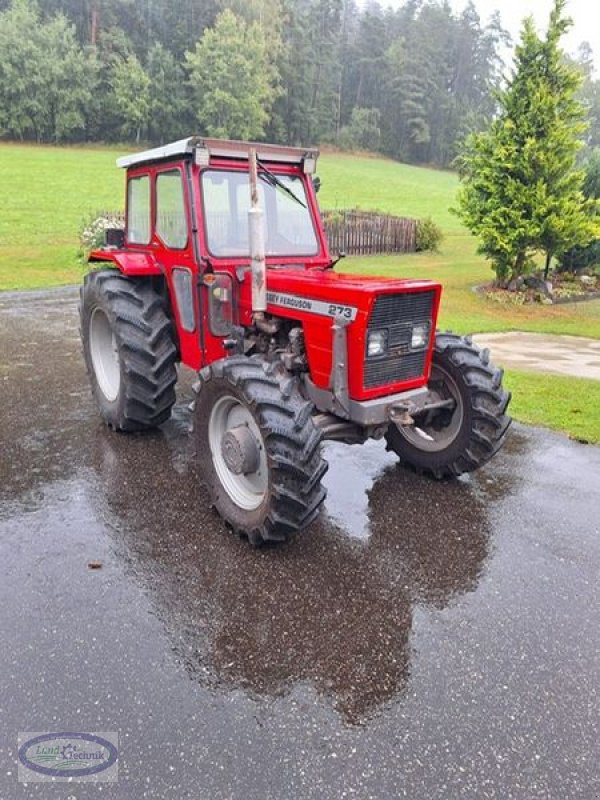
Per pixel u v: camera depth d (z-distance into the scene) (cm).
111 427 493
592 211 1346
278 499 306
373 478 425
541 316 1112
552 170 1148
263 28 6294
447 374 402
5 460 431
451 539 347
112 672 241
